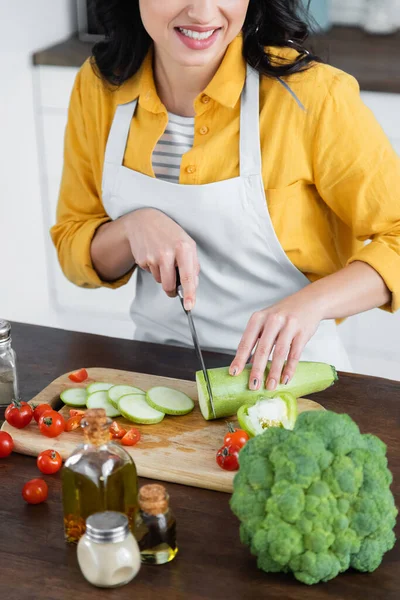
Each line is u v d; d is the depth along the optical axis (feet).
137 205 5.01
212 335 5.16
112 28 4.86
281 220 4.86
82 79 5.28
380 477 3.01
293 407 3.95
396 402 4.25
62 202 5.56
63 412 4.22
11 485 3.69
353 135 4.66
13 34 8.29
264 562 3.05
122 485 3.16
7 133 8.63
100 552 2.94
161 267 4.48
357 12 9.34
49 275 9.60
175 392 4.25
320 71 4.73
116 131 5.06
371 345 8.57
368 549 3.01
